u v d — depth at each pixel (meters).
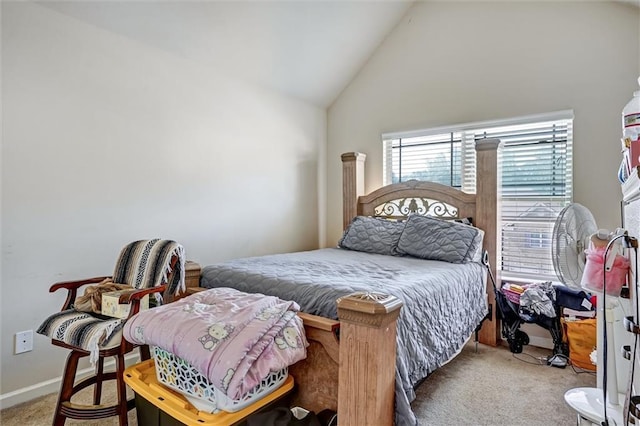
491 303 2.97
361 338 1.37
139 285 2.04
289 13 2.95
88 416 1.66
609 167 2.72
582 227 1.76
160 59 2.71
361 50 3.77
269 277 2.04
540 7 2.98
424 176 3.67
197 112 2.97
